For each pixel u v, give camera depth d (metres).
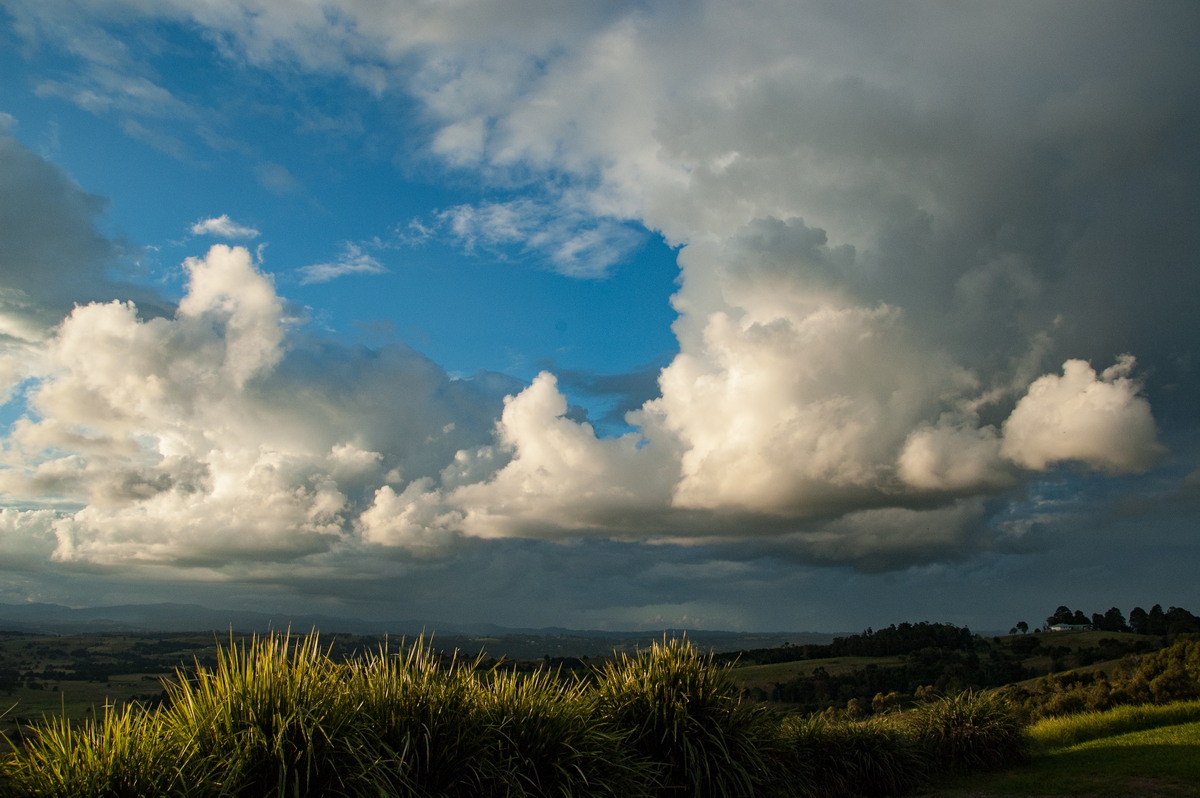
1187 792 8.52
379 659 5.81
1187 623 71.69
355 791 4.43
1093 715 14.55
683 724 6.92
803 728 10.58
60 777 4.04
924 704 12.71
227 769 4.33
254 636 5.14
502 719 5.78
